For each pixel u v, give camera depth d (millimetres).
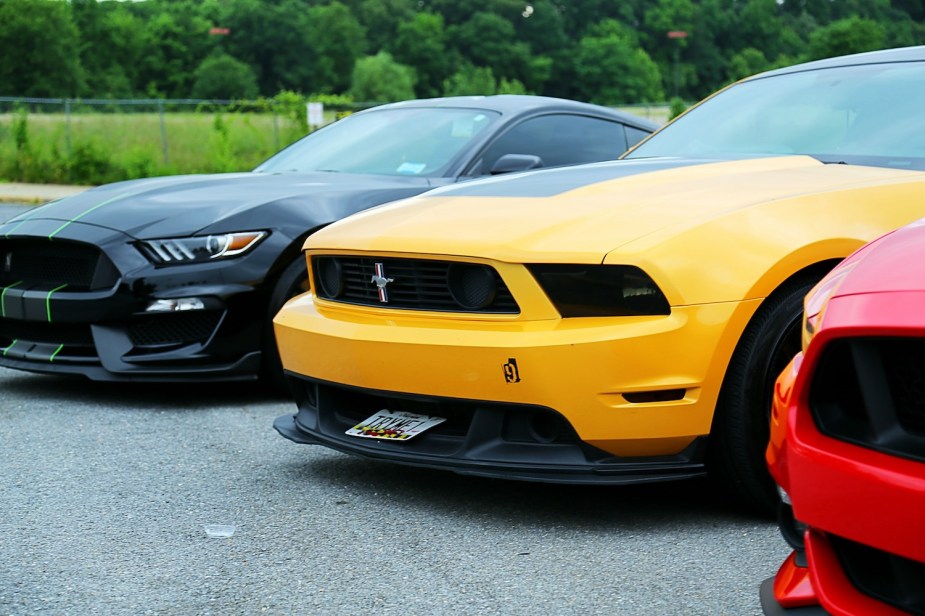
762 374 2664
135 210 4480
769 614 1773
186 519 2938
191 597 2371
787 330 2668
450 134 5148
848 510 1573
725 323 2609
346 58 119500
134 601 2350
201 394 4668
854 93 3723
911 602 1527
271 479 3334
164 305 4242
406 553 2639
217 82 110062
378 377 2926
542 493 3135
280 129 27938
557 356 2602
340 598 2352
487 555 2613
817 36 90125
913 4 107312
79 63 94500
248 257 4324
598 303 2629
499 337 2695
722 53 133125
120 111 27234
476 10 125625
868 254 1797
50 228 4473
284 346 3307
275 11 118000
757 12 132500
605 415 2602
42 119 26656
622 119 5734
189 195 4617
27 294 4453
